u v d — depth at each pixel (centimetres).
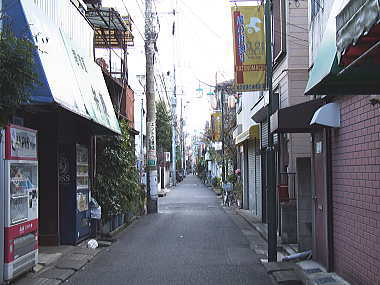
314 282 767
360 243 702
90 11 1594
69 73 1032
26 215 838
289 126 933
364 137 687
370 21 355
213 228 1695
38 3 997
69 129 1245
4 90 580
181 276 900
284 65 1369
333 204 843
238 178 2870
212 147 5012
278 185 1375
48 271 917
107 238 1370
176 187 5931
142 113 3203
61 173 1212
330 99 859
